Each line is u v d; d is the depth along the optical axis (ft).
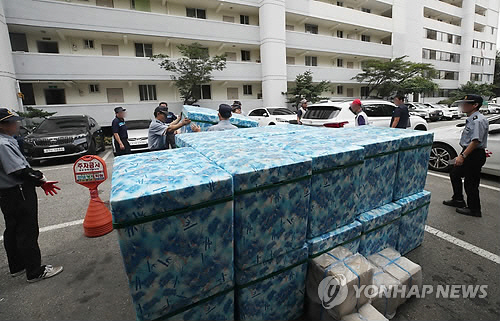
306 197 5.13
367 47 75.51
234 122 12.89
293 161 4.86
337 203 5.88
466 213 11.15
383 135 7.65
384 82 75.92
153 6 52.80
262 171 4.45
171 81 52.26
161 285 4.00
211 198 4.04
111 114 47.47
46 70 41.83
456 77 110.32
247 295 4.93
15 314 6.47
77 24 43.24
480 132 10.09
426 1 97.14
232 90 62.18
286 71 63.31
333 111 22.07
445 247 8.70
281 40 59.11
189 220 3.96
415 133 8.04
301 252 5.44
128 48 51.29
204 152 5.70
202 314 4.57
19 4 39.22
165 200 3.70
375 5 79.82
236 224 4.50
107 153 31.73
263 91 60.80
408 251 8.33
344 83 73.92
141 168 4.69
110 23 45.39
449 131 18.12
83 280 7.75
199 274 4.26
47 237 10.39
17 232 7.50
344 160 5.72
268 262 5.03
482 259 8.03
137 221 3.59
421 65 72.64
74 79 43.86
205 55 49.37
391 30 79.61
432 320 5.86
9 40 39.19
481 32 119.24
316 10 65.92
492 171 15.39
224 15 59.62
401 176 7.53
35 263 7.65
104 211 10.75
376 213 6.86
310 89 59.98
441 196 13.46
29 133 27.35
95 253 9.21
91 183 10.43
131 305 6.72
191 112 12.42
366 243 6.69
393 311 5.94
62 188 16.74
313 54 71.31
